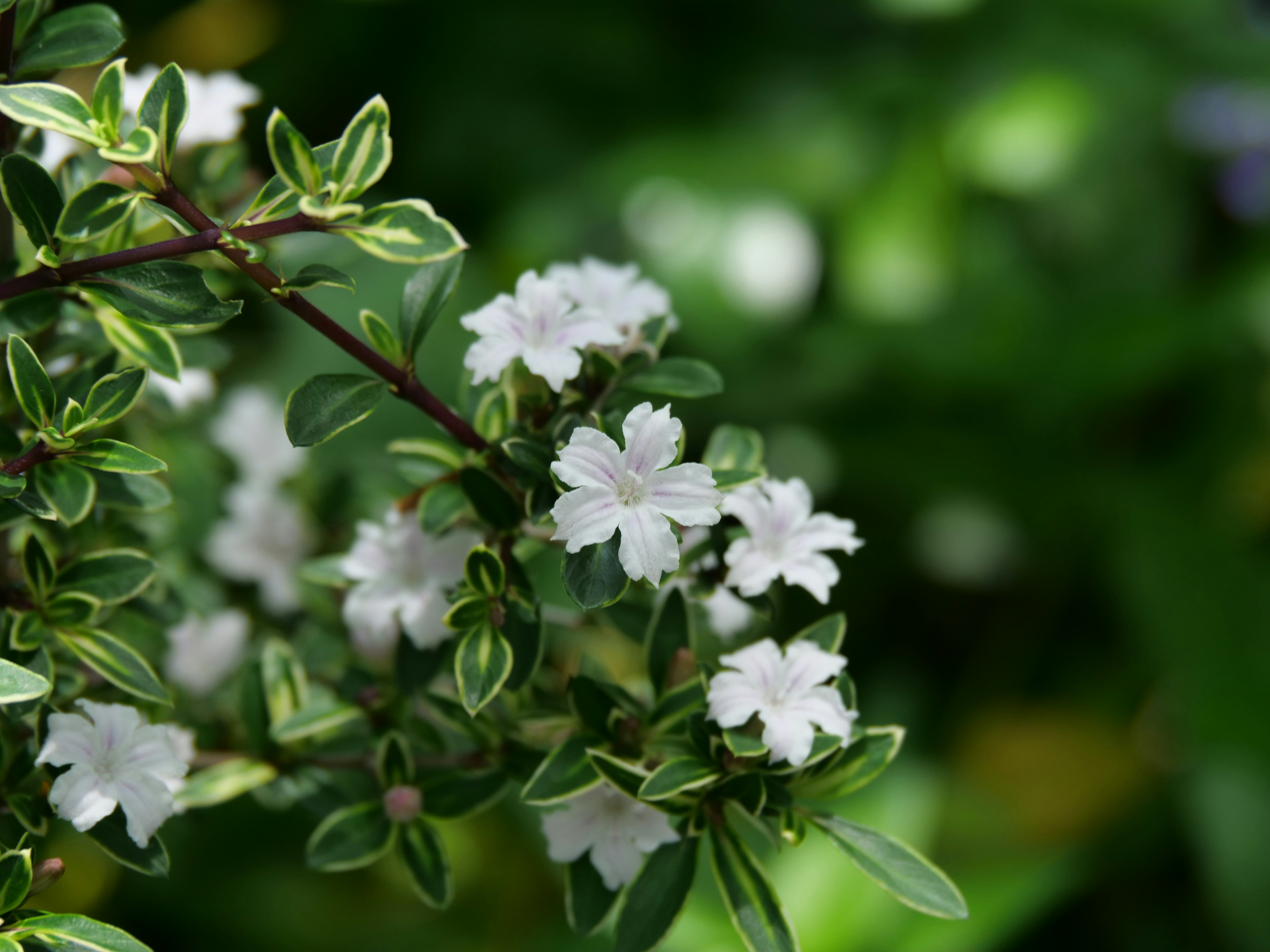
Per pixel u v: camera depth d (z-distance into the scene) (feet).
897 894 0.63
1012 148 1.30
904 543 1.28
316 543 0.85
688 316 1.24
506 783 0.70
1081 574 1.31
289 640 0.85
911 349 1.28
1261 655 1.18
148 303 0.61
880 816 0.94
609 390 0.66
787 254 1.27
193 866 0.99
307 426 0.63
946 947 0.88
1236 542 1.26
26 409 0.62
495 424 0.68
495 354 0.64
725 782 0.63
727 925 0.86
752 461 0.68
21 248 0.69
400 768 0.69
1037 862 0.97
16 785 0.64
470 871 1.05
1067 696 1.26
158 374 0.72
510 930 1.03
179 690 0.79
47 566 0.65
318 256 0.79
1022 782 1.20
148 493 0.68
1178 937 1.11
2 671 0.59
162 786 0.62
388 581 0.70
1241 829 1.08
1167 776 1.18
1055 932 1.13
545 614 0.73
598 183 1.29
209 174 0.74
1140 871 1.14
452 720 0.70
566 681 0.73
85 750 0.62
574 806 0.66
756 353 1.27
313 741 0.72
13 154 0.60
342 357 1.09
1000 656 1.27
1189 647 1.20
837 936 0.87
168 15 1.32
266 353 1.12
